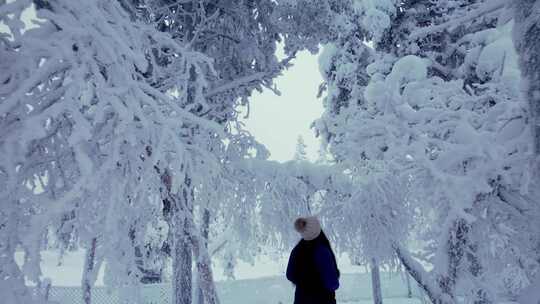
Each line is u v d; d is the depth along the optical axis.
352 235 10.45
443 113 8.11
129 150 4.70
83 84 3.55
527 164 6.38
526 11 4.13
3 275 3.50
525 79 4.13
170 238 7.42
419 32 6.31
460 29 14.28
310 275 3.60
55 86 3.78
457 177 7.06
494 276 8.89
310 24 9.85
